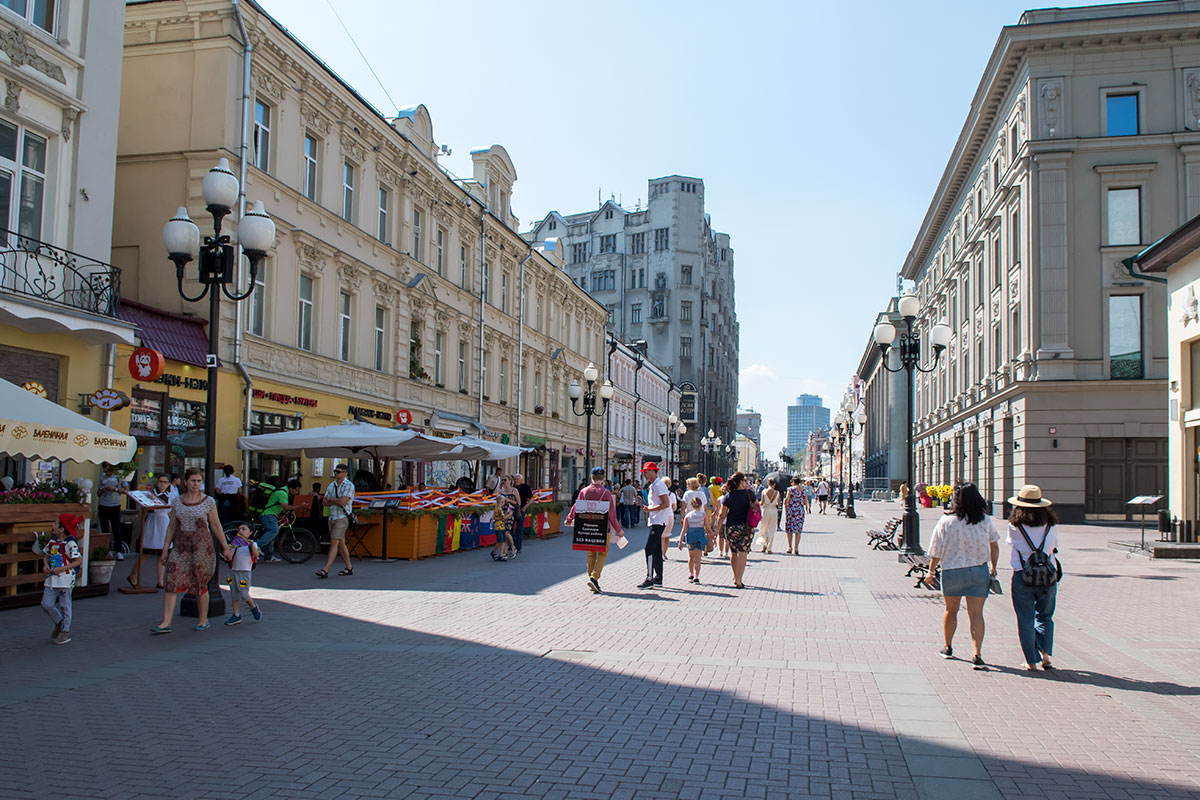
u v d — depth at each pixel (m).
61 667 8.20
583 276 97.06
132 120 20.81
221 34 20.47
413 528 18.73
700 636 9.92
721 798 4.97
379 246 27.58
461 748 5.84
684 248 93.12
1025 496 8.48
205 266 11.27
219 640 9.58
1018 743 6.01
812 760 5.63
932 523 35.09
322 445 18.38
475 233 35.69
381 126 27.19
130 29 21.02
